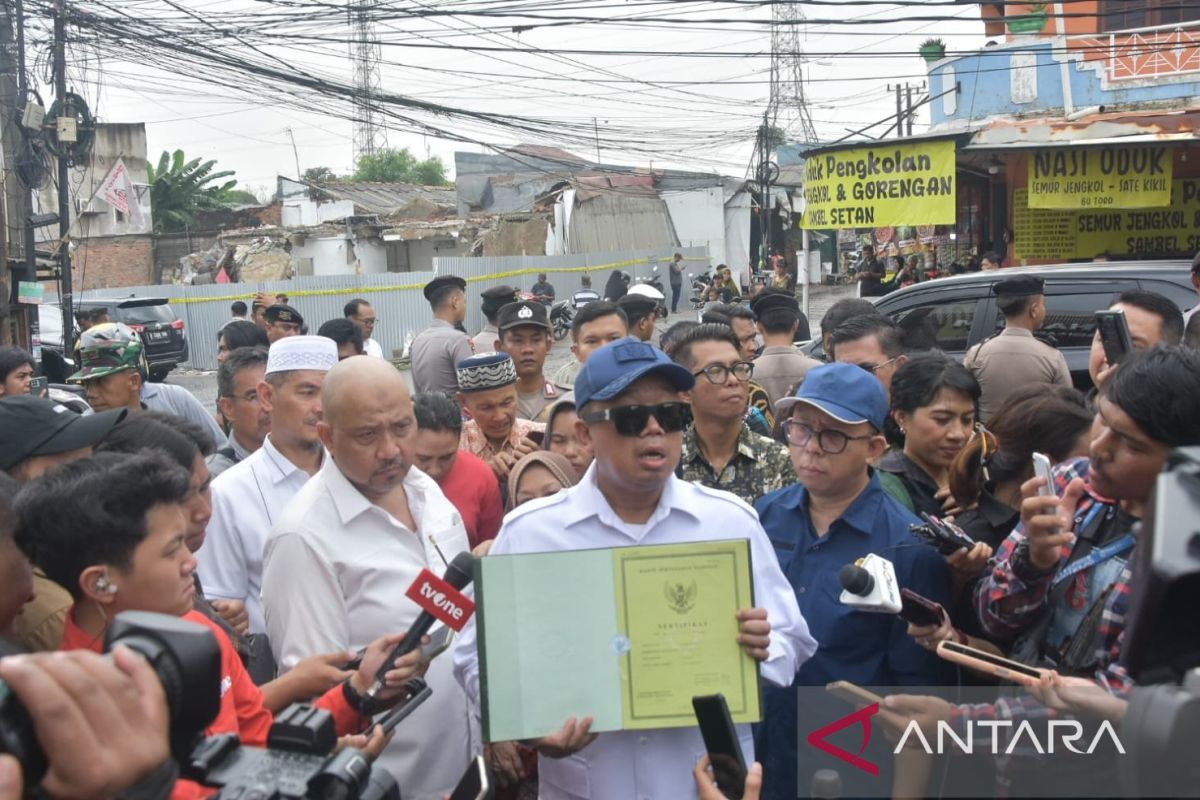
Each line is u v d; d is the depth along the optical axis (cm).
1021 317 579
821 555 299
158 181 3769
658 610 237
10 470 298
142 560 221
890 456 378
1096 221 1488
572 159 4012
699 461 411
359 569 299
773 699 285
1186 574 113
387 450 299
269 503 367
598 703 234
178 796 178
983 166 1578
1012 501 350
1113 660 227
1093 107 1441
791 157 3959
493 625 235
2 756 120
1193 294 705
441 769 306
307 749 166
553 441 414
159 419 319
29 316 1496
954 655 225
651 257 3794
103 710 123
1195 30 1373
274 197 4216
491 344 729
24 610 256
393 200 4003
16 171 1383
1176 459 126
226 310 2627
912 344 760
